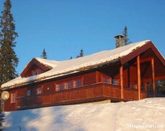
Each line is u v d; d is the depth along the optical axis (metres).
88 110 22.41
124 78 35.59
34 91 40.41
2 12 56.25
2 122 22.45
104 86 29.59
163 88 47.31
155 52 32.94
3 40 54.81
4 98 26.86
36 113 25.11
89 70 32.97
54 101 34.19
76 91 32.06
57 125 20.16
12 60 54.78
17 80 43.31
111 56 30.61
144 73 37.03
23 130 20.55
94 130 18.03
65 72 34.47
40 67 41.75
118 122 18.53
